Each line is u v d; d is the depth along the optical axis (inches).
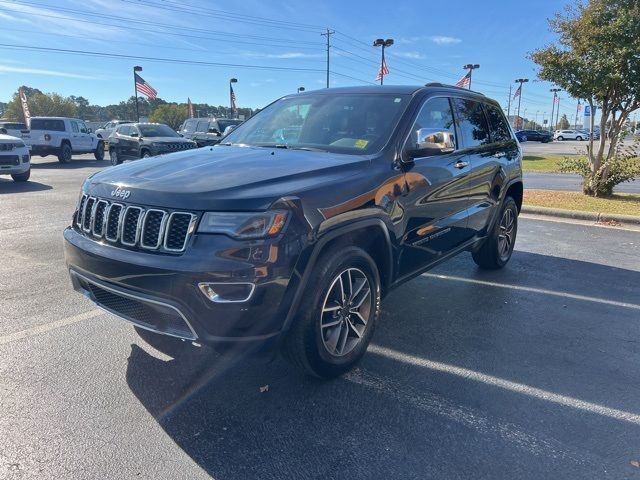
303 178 120.1
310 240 111.7
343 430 110.3
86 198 128.7
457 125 185.0
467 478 96.0
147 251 109.8
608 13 392.5
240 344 107.3
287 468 98.0
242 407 118.1
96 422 110.7
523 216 382.6
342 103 169.9
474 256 233.0
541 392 127.4
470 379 133.2
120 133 749.9
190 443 104.7
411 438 107.8
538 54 427.2
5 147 509.4
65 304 176.4
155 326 113.4
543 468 98.9
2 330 154.7
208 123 848.9
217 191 108.0
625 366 142.5
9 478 92.7
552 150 1550.2
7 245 257.3
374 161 138.7
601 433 110.7
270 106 194.7
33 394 120.6
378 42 1322.6
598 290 209.0
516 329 167.2
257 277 103.7
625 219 354.0
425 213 157.9
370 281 135.6
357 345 134.0
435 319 174.6
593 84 405.1
